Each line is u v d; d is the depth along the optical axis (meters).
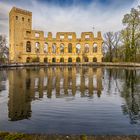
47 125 10.43
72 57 106.50
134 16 76.00
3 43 107.38
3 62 74.75
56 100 16.52
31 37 103.81
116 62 86.94
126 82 28.41
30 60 103.25
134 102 15.80
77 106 14.50
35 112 12.84
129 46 77.69
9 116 11.95
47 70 54.47
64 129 9.93
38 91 20.73
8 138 7.00
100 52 104.50
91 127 10.20
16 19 102.25
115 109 13.67
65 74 41.50
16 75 37.78
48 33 106.69
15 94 19.00
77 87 23.83
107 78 33.81
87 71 50.75
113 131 9.68
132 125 10.50
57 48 107.12
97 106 14.52
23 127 10.16
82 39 106.69
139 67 65.94
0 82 27.55
